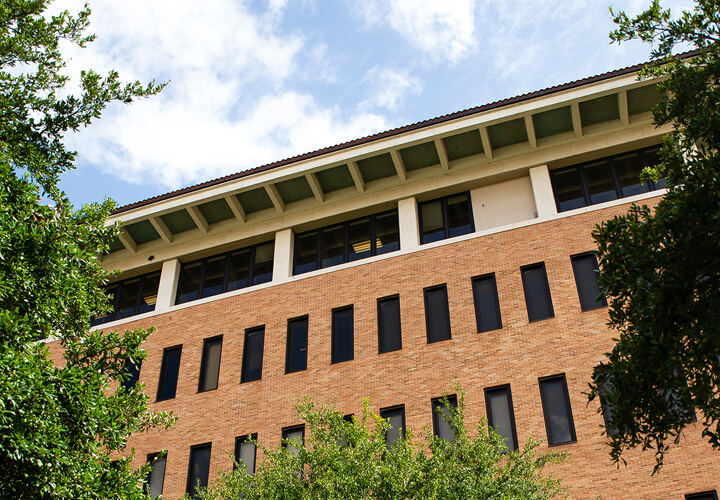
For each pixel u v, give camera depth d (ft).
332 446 53.52
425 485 48.08
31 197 40.98
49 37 47.21
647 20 44.06
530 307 73.51
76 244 45.09
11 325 35.04
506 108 82.07
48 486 34.01
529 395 67.41
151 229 96.02
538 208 79.77
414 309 77.36
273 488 52.75
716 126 39.29
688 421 37.68
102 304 45.78
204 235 94.68
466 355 71.92
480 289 76.64
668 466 59.41
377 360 75.20
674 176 41.52
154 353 87.45
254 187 90.07
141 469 40.55
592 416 64.03
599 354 67.36
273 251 91.91
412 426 69.46
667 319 36.14
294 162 88.74
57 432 34.55
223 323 86.33
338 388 75.05
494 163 85.25
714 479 57.67
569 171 83.05
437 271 79.10
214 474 74.95
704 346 35.70
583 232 75.66
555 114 82.07
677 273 35.81
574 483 61.21
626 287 38.40
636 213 40.11
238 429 77.10
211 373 83.71
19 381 33.40
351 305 81.15
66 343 43.21
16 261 37.86
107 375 44.29
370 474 48.85
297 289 84.94
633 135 81.05
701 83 42.32
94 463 37.14
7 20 46.62
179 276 94.79
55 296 39.99
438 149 84.84
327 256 88.22
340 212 88.89
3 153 42.04
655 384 37.32
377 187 88.74
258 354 82.74
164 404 82.38
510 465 54.03
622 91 79.20
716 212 35.17
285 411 76.02
